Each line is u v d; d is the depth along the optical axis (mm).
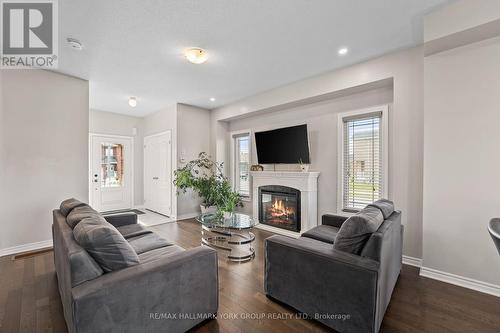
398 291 2104
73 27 2246
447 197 2254
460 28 1960
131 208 6086
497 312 1812
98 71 3275
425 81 2359
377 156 3189
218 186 4688
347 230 1680
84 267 1262
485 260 2088
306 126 3752
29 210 3094
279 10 2039
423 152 2463
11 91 2961
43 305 1892
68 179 3396
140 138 6273
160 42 2543
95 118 5516
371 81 2951
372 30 2350
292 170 4160
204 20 2168
